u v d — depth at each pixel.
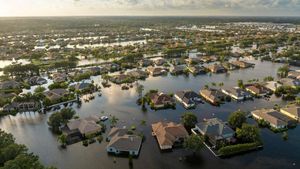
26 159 72.75
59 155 91.69
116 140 94.00
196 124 107.88
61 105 139.50
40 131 110.69
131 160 85.50
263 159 86.56
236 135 99.81
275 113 114.94
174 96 149.25
